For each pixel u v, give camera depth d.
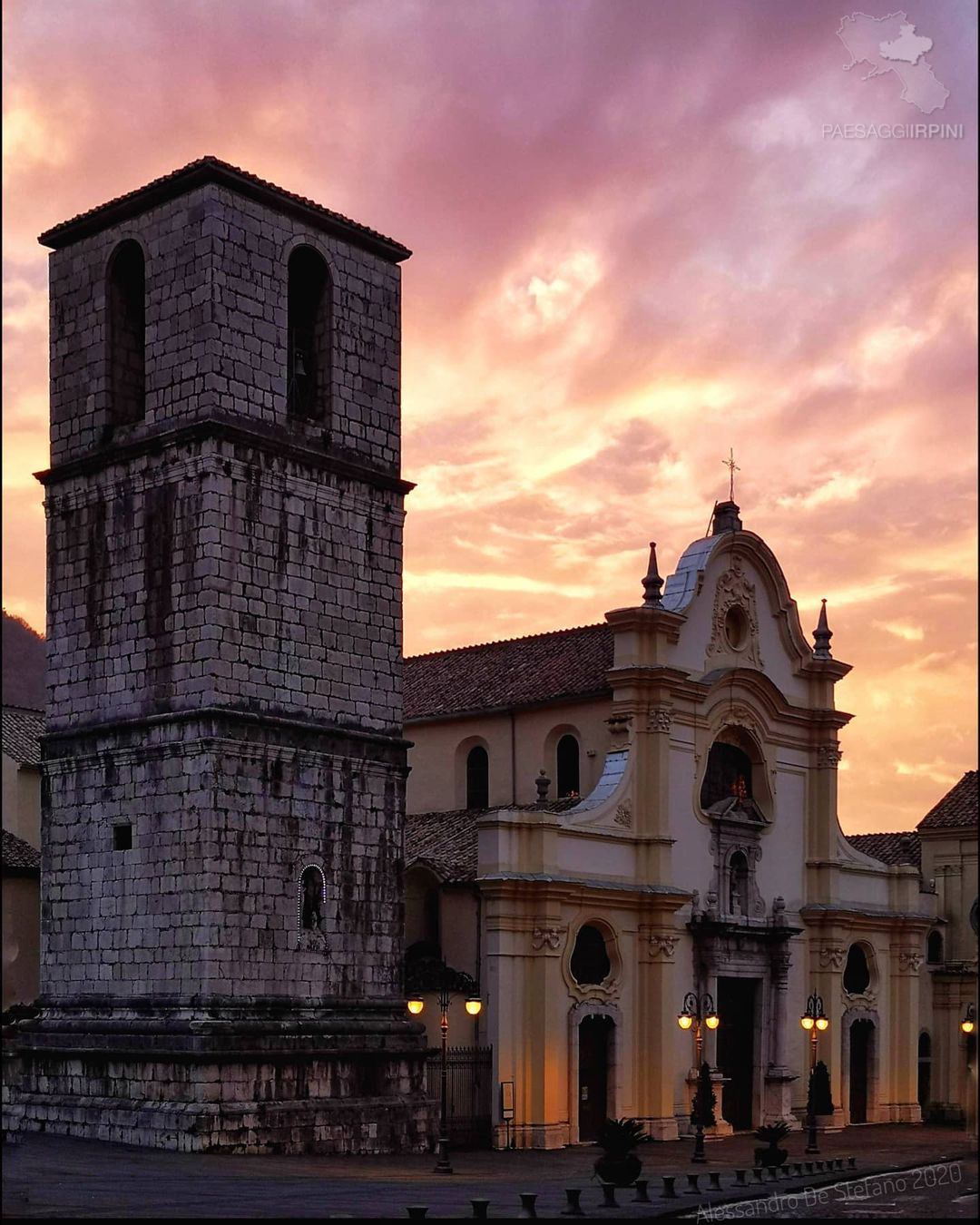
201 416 49.25
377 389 54.62
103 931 49.56
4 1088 50.94
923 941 74.62
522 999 55.84
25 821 65.38
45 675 52.38
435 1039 56.25
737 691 66.19
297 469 51.19
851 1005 70.00
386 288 55.41
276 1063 47.78
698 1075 60.28
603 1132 40.22
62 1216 31.89
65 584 52.25
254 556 49.59
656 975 59.84
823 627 71.81
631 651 61.81
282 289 51.69
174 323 50.38
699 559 64.94
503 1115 54.66
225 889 47.50
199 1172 41.09
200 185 50.16
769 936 65.62
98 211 52.41
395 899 52.56
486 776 66.50
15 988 59.97
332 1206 34.94
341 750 51.31
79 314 53.41
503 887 55.56
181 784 48.12
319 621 51.34
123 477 51.03
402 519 54.59
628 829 60.47
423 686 70.06
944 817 80.94
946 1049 76.62
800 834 69.50
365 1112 49.84
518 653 69.25
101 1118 47.78
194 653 48.44
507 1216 34.47
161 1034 46.91
